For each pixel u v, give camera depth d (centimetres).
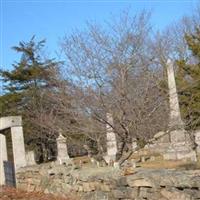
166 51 2003
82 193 1028
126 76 1145
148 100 1133
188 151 1955
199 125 2094
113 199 872
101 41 1388
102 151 1301
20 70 3322
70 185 1114
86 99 1131
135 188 797
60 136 2186
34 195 1328
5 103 3322
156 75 1290
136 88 1125
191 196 659
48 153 3288
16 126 1906
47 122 1522
